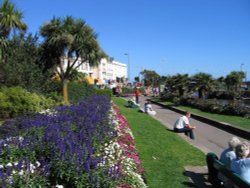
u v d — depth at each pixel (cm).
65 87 2634
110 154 718
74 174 532
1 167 556
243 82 7112
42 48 2627
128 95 6059
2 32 1984
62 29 2648
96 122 955
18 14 2006
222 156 726
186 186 752
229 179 642
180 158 1007
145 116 2294
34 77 2006
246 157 662
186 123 1529
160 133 1490
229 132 1692
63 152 572
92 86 3731
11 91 1538
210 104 2659
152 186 741
